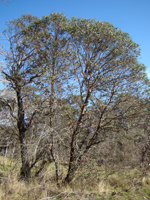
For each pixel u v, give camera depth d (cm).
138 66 739
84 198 576
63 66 747
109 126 777
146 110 756
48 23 808
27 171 768
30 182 704
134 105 766
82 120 770
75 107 792
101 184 718
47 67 716
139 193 641
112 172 746
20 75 855
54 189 670
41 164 898
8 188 589
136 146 948
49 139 747
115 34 731
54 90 721
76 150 748
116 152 927
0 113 873
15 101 904
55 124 762
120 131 770
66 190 645
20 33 895
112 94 754
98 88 760
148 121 811
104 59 770
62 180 743
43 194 592
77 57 720
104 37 735
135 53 761
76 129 735
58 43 746
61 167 825
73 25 761
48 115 796
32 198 565
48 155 821
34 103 805
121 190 675
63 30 782
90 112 780
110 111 773
